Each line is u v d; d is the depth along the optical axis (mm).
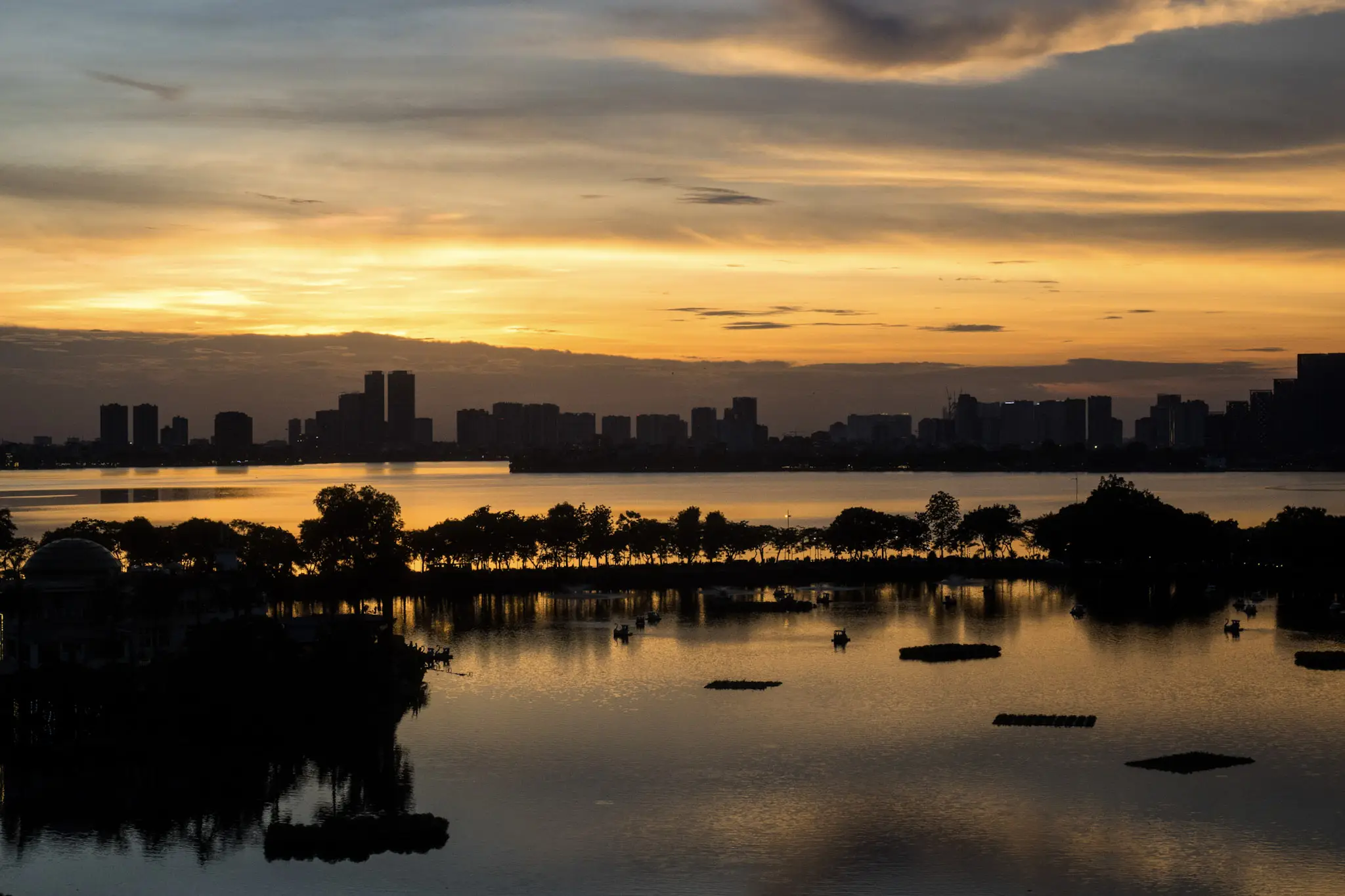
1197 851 166375
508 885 158250
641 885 157625
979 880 157875
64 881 161625
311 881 160500
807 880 158625
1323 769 199500
